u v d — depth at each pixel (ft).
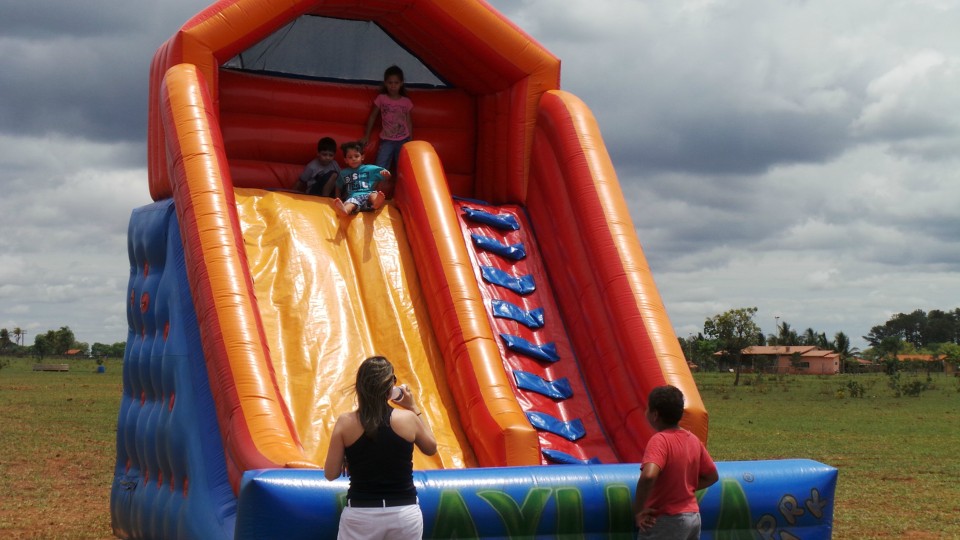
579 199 24.48
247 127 27.61
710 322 195.31
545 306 25.41
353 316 23.44
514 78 27.66
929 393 148.66
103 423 73.41
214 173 22.38
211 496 20.34
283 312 22.89
